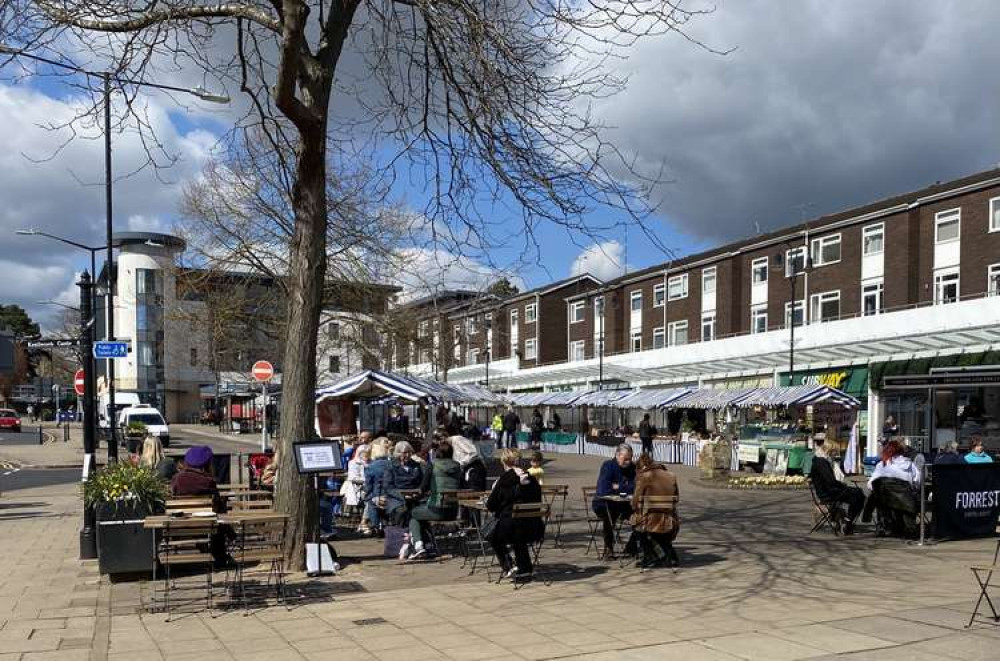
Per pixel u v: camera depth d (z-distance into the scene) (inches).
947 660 230.2
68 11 341.1
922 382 837.8
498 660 239.1
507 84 384.8
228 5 376.5
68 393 3417.8
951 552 424.5
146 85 378.6
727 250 1811.0
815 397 983.0
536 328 2476.6
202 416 3004.4
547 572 383.6
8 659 245.6
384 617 296.2
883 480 476.7
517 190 399.9
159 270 1289.4
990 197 1242.6
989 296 1100.5
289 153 478.6
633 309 2116.1
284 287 1095.0
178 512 346.3
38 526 561.0
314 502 391.5
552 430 1734.7
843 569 378.6
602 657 240.1
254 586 352.8
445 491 414.6
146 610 310.0
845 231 1486.2
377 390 839.7
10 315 3725.4
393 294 1256.2
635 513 389.1
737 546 453.1
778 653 239.6
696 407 1192.8
